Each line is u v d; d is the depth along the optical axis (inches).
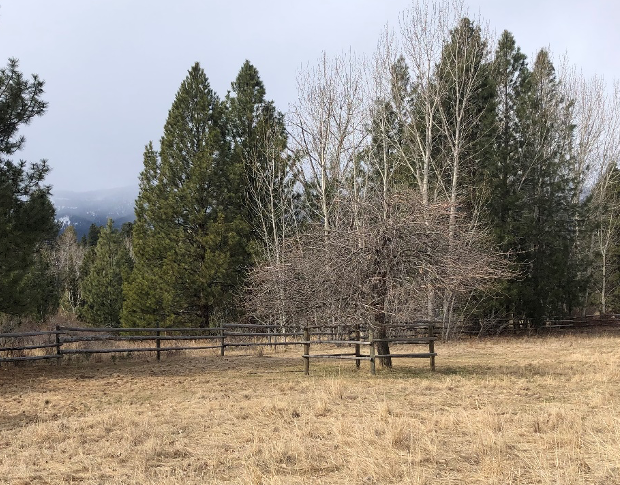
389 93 1095.0
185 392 443.8
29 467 245.8
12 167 596.1
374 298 488.7
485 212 1029.8
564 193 1225.4
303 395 412.8
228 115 1226.6
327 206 1026.1
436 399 383.9
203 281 1012.5
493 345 855.1
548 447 255.4
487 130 1051.3
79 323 1547.7
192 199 1058.1
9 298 565.3
